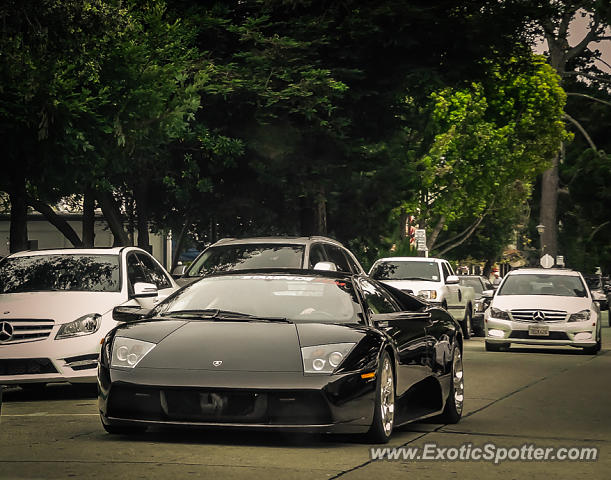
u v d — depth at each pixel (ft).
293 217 121.49
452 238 239.09
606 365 77.77
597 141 299.99
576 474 31.35
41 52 71.05
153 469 30.50
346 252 72.13
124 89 81.71
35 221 199.52
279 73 96.99
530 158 226.17
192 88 88.69
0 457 32.65
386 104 108.88
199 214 119.96
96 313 52.39
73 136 77.10
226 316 37.19
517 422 44.34
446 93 203.31
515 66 112.27
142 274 58.95
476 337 122.21
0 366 50.96
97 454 33.19
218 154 100.73
